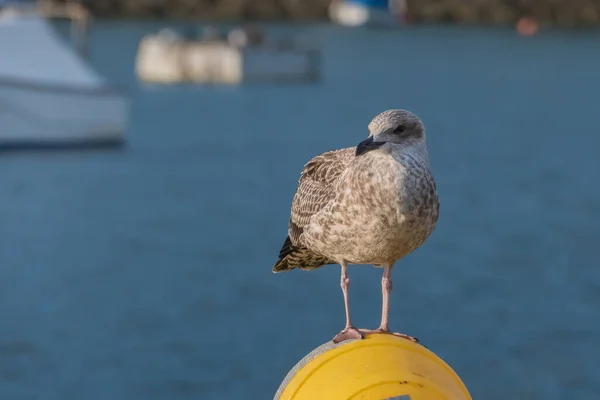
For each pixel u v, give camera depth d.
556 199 40.06
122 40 109.00
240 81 83.56
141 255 29.02
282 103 73.50
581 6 144.12
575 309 24.17
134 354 20.33
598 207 38.16
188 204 37.41
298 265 7.65
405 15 136.88
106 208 36.16
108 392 18.56
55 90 42.72
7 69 41.59
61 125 43.53
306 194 7.07
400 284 25.84
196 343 21.08
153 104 72.31
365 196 6.32
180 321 22.52
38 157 43.03
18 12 42.03
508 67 105.44
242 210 36.28
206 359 20.20
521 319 23.28
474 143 57.06
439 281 26.50
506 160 50.53
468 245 31.02
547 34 137.50
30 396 18.41
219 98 75.94
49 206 36.25
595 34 139.25
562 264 28.73
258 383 19.22
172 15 129.50
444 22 143.75
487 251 30.25
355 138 56.59
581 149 54.84
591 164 49.19
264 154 50.62
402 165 6.23
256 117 65.81
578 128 64.56
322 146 53.78
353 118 66.38
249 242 30.91
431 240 31.61
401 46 121.19
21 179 40.16
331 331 22.05
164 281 26.05
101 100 44.16
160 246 30.19
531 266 28.52
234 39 86.19
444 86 88.56
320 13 136.62
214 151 51.19
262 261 28.31
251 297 24.23
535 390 19.27
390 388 5.27
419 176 6.26
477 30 139.75
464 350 21.38
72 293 24.78
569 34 138.38
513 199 39.94
